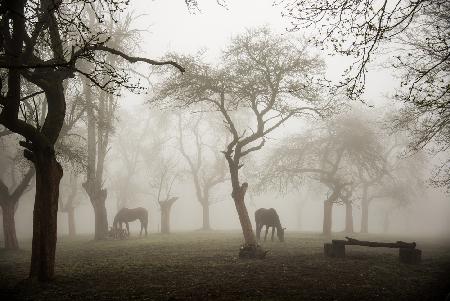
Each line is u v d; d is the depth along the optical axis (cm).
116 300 860
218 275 1163
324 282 1052
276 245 2120
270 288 973
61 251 2000
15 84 982
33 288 973
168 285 1016
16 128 1004
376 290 962
